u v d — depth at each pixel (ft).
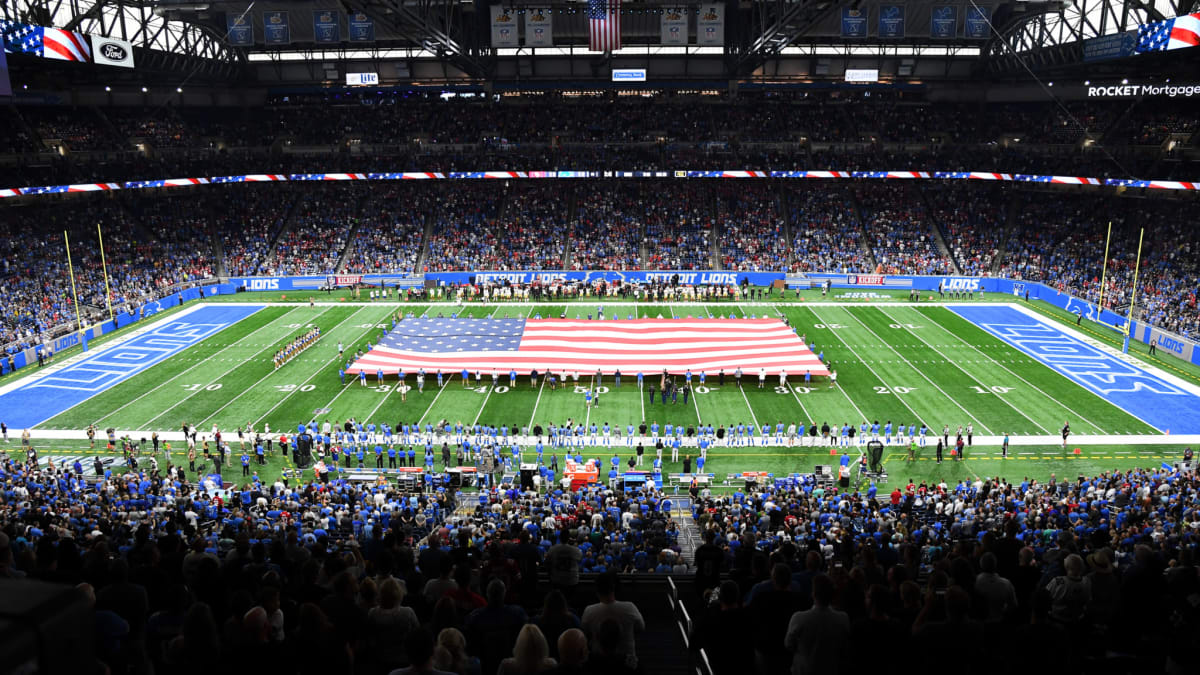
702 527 85.51
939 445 129.08
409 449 128.67
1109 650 31.30
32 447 135.33
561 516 84.07
